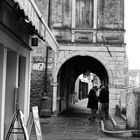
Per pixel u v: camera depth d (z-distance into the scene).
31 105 22.78
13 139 11.35
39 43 22.77
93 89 20.66
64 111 28.14
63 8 23.55
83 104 39.34
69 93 33.28
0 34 8.99
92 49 23.34
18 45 11.72
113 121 18.48
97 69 31.34
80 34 23.50
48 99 22.17
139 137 14.62
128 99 15.38
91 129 16.97
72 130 16.48
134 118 15.34
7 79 11.62
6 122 11.49
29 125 12.06
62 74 26.97
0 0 8.45
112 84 23.28
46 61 22.84
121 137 14.60
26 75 13.79
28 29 13.07
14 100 11.63
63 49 23.27
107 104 20.94
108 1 23.58
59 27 23.41
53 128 17.03
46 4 23.45
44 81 22.84
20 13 8.74
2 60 9.65
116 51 23.34
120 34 23.47
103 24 23.53
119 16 23.53
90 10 23.77
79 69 33.50
